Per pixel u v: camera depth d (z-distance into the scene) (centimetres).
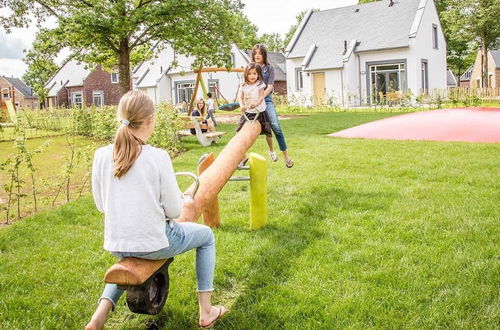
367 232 474
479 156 843
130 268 261
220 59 2012
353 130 1394
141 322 332
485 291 337
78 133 1780
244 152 518
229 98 4344
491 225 474
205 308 312
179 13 1892
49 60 2141
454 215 510
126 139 266
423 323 305
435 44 3656
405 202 573
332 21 3872
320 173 766
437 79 3706
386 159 863
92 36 1953
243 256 426
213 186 398
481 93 3088
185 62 4516
